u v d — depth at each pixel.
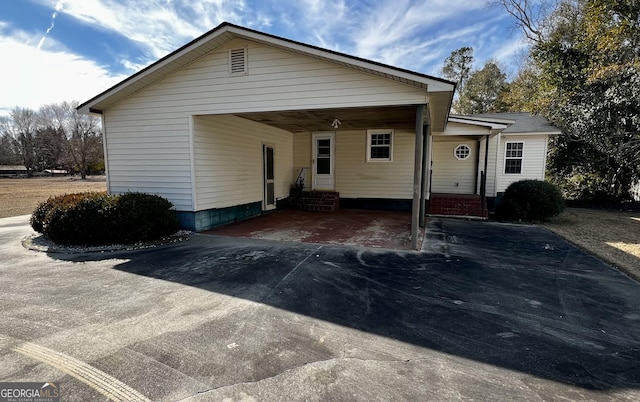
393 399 1.93
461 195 10.48
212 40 5.97
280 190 10.66
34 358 2.33
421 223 7.91
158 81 6.77
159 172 7.02
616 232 7.49
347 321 2.94
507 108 24.36
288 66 5.82
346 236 6.56
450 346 2.54
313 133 11.17
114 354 2.38
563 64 13.48
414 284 3.90
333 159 11.03
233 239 6.25
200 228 7.00
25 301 3.33
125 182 7.31
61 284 3.83
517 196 9.23
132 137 7.12
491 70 26.56
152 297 3.44
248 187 8.80
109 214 5.60
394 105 5.30
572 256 5.28
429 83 4.82
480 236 6.85
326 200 10.49
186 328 2.78
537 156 11.72
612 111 12.17
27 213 10.48
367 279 4.05
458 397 1.95
